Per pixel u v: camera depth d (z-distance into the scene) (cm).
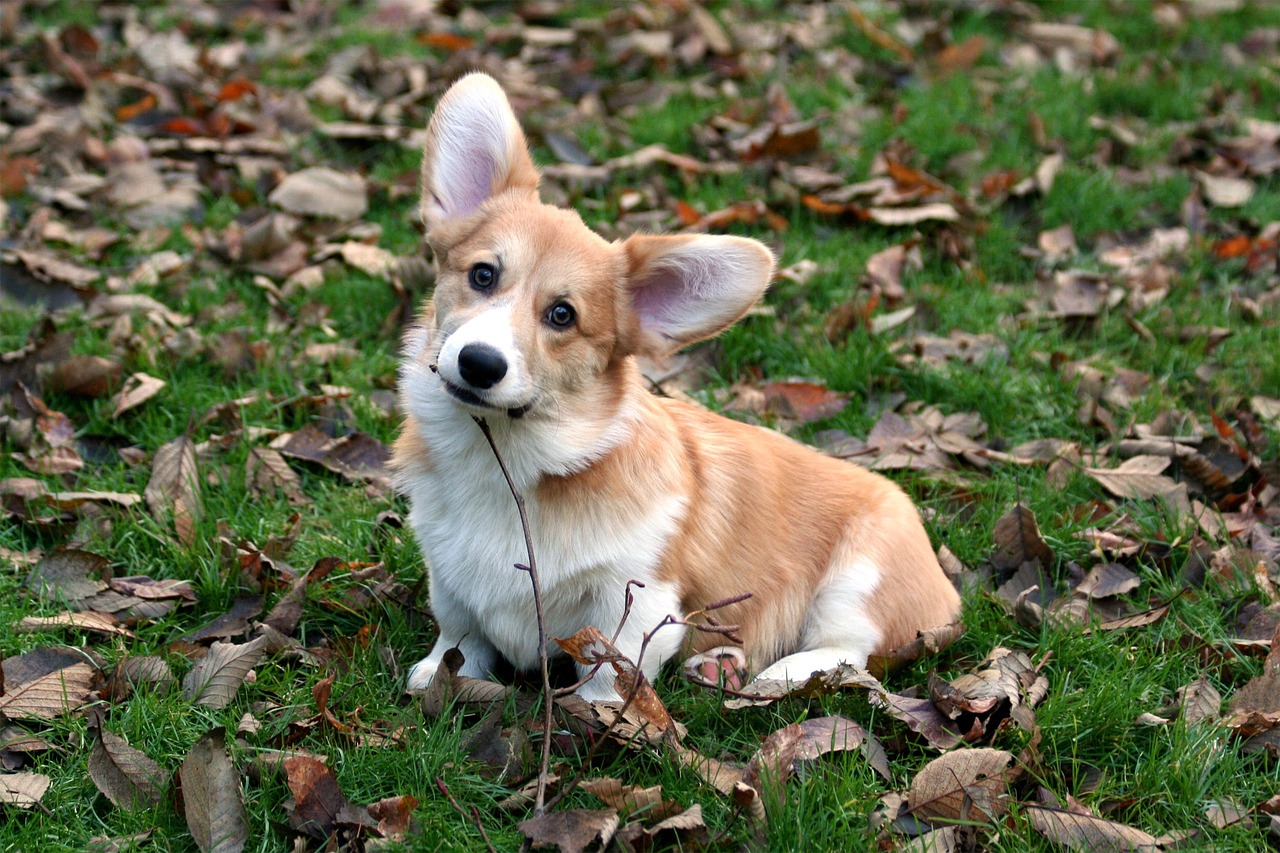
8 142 245
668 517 172
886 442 202
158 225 230
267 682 173
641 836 159
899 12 328
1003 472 199
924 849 158
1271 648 176
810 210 239
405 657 178
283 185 235
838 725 169
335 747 167
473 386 163
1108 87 286
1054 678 176
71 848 159
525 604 172
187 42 296
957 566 188
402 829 161
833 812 162
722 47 301
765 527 178
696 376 211
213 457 196
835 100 276
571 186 240
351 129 253
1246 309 224
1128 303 223
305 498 194
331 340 214
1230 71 303
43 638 175
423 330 174
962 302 224
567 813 160
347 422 202
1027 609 181
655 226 231
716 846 160
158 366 205
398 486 176
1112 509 195
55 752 167
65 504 189
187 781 161
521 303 167
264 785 163
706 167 245
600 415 171
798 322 219
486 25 316
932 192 241
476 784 165
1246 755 170
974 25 323
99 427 199
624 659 165
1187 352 216
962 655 179
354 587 182
